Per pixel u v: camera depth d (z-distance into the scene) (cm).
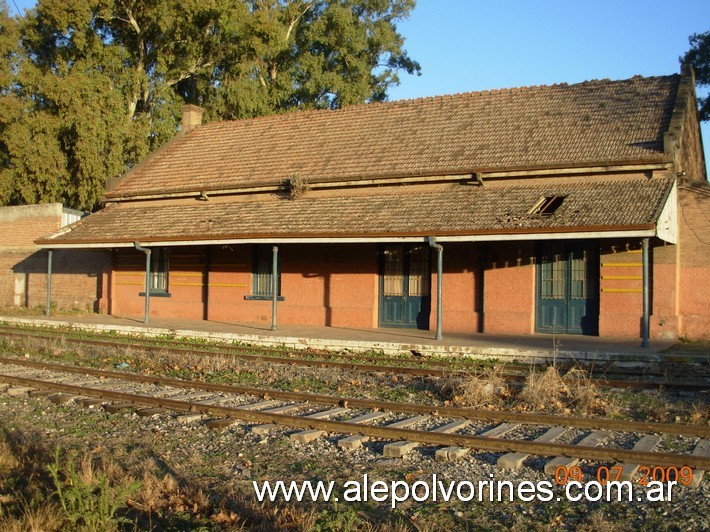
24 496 707
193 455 852
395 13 4322
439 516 659
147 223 2438
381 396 1222
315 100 4269
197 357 1662
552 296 1956
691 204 1839
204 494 724
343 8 4069
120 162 3278
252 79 3800
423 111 2486
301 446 885
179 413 1066
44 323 2509
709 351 1570
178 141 2958
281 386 1320
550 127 2114
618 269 1853
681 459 748
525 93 2372
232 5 3438
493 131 2200
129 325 2317
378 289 2216
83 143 3153
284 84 4075
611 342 1739
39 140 3156
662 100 2044
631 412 1074
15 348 1855
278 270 2384
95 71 3281
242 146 2722
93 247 2462
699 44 3781
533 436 911
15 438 919
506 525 638
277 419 985
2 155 3438
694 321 1820
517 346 1662
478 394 1155
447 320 2070
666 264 1822
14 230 3216
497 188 1969
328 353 1795
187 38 3475
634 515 646
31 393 1208
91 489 654
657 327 1822
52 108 3241
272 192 2366
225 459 845
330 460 830
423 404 1148
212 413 1045
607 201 1708
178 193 2522
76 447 907
